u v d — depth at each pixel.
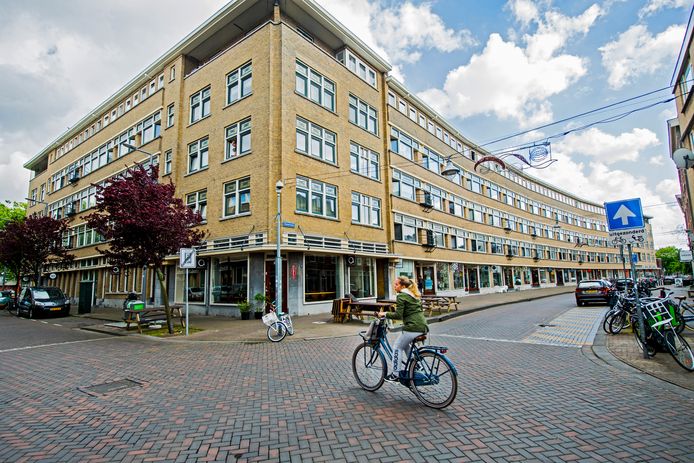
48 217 26.44
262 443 3.93
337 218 18.69
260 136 16.73
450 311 16.81
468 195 33.41
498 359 7.55
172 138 21.75
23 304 21.06
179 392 5.88
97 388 6.25
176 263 20.91
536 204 47.38
